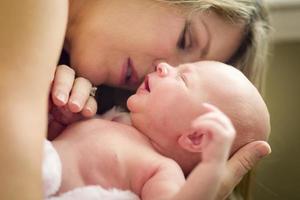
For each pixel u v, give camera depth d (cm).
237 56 108
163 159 78
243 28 104
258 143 82
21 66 56
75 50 93
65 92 79
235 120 81
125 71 95
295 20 146
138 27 93
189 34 97
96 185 74
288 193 145
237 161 81
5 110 53
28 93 55
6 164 51
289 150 146
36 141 54
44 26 59
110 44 93
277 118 148
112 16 92
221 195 79
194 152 81
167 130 82
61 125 84
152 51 94
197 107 81
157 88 84
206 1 96
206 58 100
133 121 86
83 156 77
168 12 95
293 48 149
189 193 62
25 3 58
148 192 73
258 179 145
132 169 77
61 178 73
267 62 140
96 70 94
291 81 148
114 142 79
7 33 56
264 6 113
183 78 85
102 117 92
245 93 84
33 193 52
